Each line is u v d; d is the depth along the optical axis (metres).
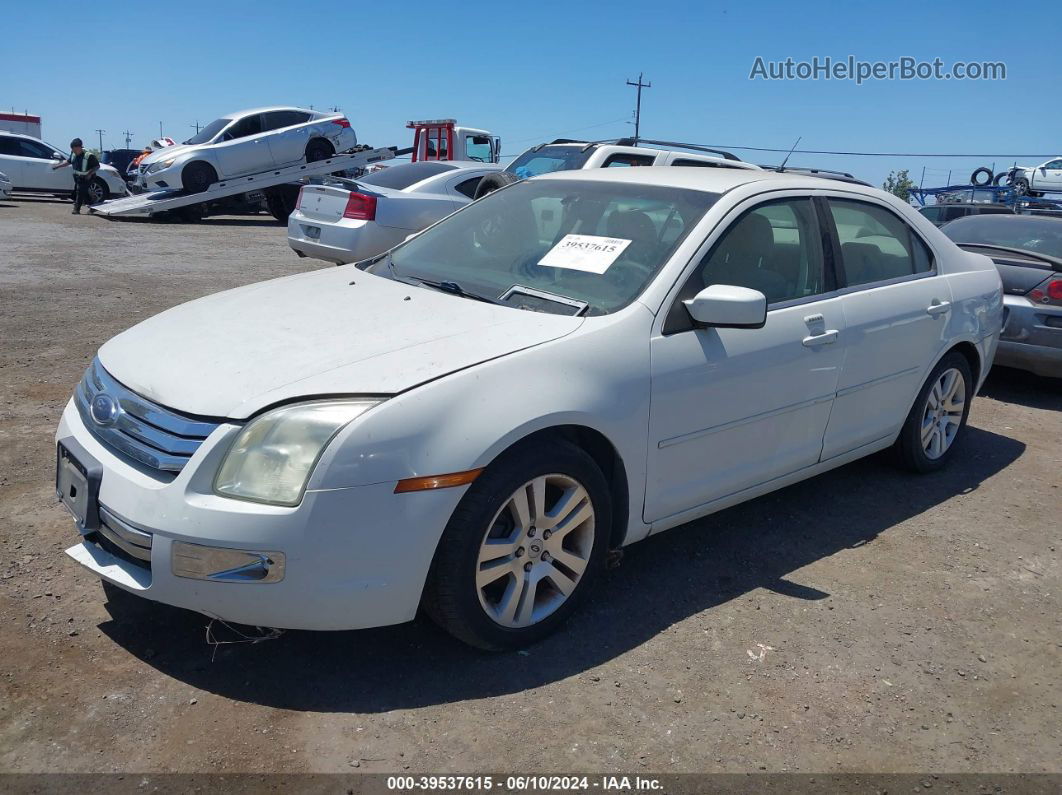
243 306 3.58
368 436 2.66
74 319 7.80
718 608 3.49
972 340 4.91
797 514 4.44
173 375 2.94
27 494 4.08
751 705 2.91
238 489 2.65
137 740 2.57
